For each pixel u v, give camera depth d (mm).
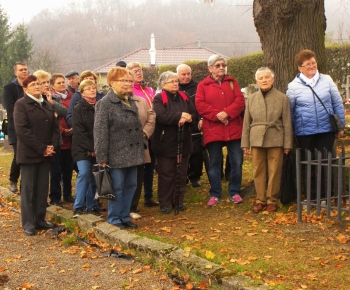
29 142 5664
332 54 18828
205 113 6359
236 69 23297
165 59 41656
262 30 6848
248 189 6902
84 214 6121
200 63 26312
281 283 4020
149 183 6910
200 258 4488
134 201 6441
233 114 6316
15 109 5707
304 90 5906
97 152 5504
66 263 4844
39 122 5746
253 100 6105
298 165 5605
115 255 4941
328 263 4406
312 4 6527
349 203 5359
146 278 4375
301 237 5145
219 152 6543
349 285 3949
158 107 6246
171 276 4324
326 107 5855
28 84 5727
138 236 5195
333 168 5863
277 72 6703
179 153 6273
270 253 4723
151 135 6371
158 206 6887
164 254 4637
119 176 5656
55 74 7461
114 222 5766
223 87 6430
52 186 7137
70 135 7043
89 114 6242
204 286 4090
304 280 4078
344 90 18344
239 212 6219
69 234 5797
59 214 6391
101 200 7367
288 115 5973
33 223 5941
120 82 5590
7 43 46594
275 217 5871
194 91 7359
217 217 6070
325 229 5332
